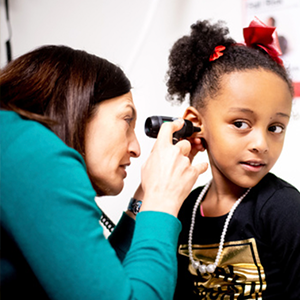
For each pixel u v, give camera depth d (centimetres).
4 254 55
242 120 71
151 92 133
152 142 135
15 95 64
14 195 50
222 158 75
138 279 52
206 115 78
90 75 66
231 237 78
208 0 122
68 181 52
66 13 143
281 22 113
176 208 61
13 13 149
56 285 49
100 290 49
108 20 137
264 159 71
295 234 71
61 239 49
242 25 118
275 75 72
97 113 66
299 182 115
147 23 129
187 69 84
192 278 82
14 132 54
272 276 74
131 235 81
